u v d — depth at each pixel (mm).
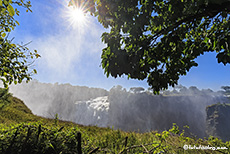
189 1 2551
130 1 2721
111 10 2896
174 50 3504
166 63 3779
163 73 3689
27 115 13344
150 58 3326
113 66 3129
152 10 2820
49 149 1717
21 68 3969
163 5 3053
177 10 2736
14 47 4004
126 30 2963
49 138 1896
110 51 3057
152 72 3428
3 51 3686
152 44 3150
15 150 1593
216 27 3223
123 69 3111
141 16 2801
